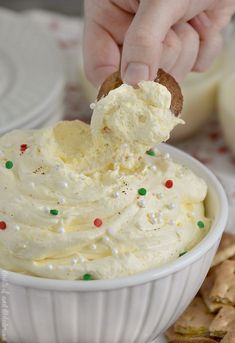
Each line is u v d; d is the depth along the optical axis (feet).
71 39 2.61
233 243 1.63
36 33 2.30
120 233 1.29
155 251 1.29
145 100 1.32
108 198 1.32
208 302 1.53
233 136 2.02
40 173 1.34
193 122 2.09
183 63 1.72
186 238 1.34
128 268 1.25
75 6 3.85
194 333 1.49
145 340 1.37
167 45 1.62
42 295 1.22
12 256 1.28
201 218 1.41
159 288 1.26
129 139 1.32
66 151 1.38
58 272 1.24
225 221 1.37
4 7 3.84
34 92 2.01
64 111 2.22
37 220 1.29
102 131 1.34
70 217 1.30
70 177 1.33
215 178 1.48
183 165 1.53
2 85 2.05
